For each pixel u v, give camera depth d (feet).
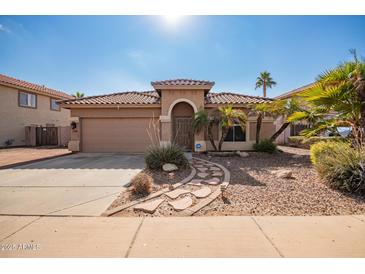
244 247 11.69
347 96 28.27
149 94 67.36
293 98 48.06
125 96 63.26
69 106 55.06
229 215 16.08
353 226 13.93
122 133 57.11
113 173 30.94
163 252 11.35
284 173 27.35
